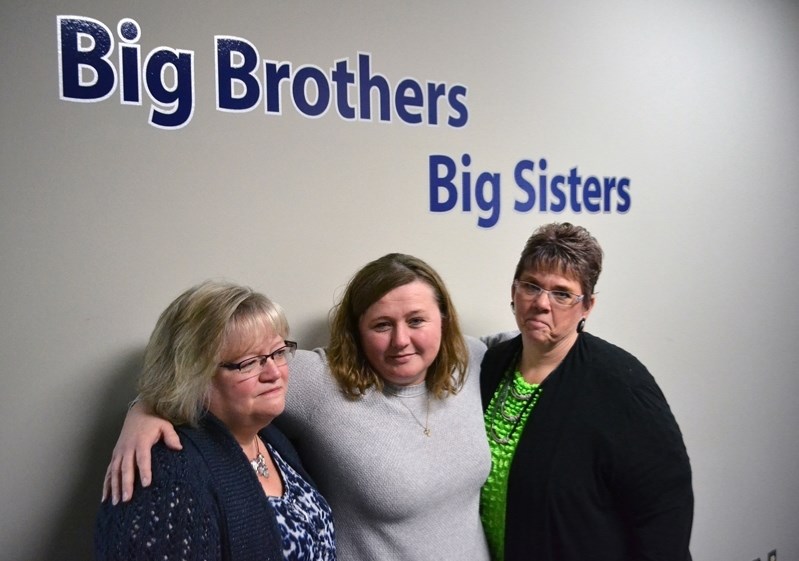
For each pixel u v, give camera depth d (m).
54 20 1.19
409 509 1.18
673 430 1.27
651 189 2.06
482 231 1.74
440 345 1.28
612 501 1.30
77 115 1.22
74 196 1.23
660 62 2.05
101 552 0.84
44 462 1.23
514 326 1.82
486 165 1.73
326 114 1.48
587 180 1.93
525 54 1.78
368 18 1.52
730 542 2.36
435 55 1.63
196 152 1.34
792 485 2.53
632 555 1.31
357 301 1.23
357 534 1.20
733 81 2.24
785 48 2.38
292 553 0.99
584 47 1.89
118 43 1.25
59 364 1.23
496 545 1.36
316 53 1.46
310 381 1.23
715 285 2.24
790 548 2.55
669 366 2.15
